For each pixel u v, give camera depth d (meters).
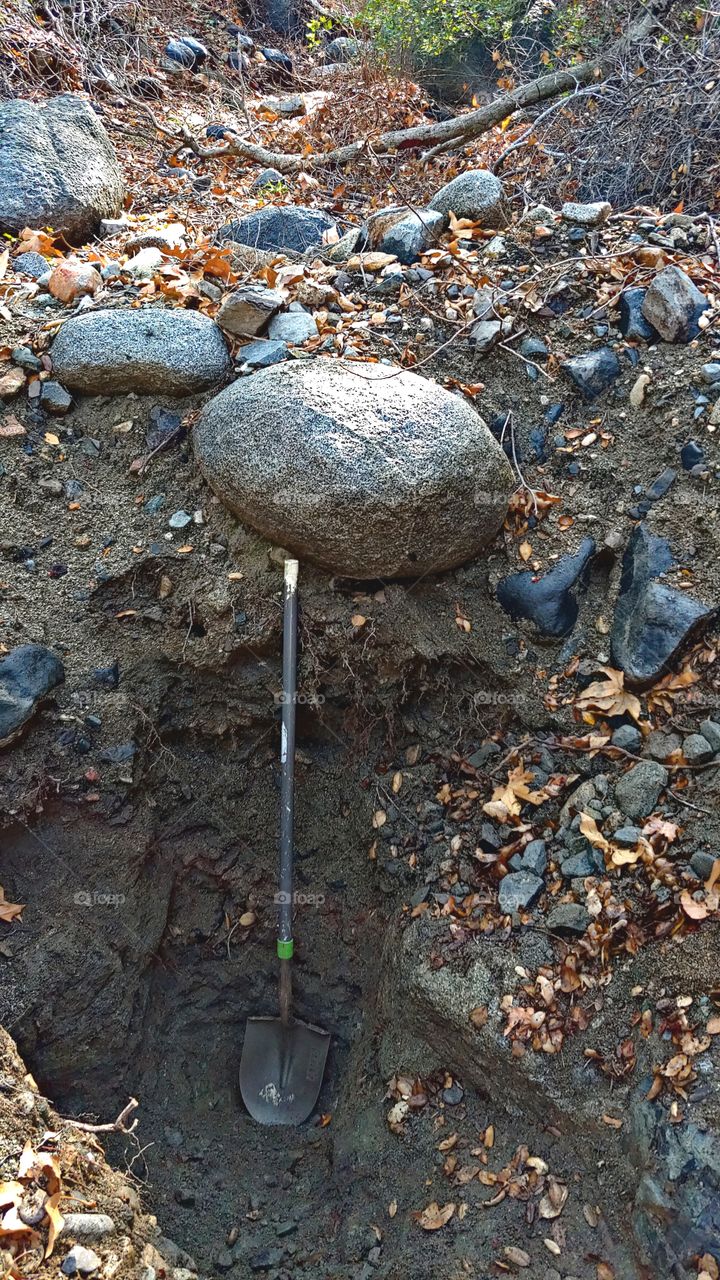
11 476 3.04
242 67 6.46
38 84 5.28
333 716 3.09
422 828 2.96
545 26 5.51
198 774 3.11
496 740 2.93
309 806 3.18
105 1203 2.34
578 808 2.74
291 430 2.73
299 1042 3.01
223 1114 2.98
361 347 3.21
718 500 2.86
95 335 3.11
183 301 3.35
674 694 2.76
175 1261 2.42
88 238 4.09
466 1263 2.43
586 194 4.23
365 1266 2.55
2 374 3.14
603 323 3.23
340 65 6.55
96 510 3.04
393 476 2.69
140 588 3.00
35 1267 2.09
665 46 4.34
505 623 2.96
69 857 2.85
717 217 3.74
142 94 5.79
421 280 3.45
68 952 2.76
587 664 2.88
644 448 3.03
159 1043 3.00
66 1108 2.75
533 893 2.69
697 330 3.12
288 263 3.64
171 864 3.07
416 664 2.94
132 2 6.10
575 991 2.55
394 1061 2.79
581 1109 2.43
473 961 2.66
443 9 5.73
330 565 2.85
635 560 2.89
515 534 3.02
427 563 2.86
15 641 2.86
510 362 3.23
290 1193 2.81
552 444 3.12
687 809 2.62
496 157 4.64
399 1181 2.66
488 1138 2.59
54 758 2.82
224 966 3.15
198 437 2.99
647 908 2.55
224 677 3.00
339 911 3.14
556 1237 2.39
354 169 5.11
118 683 2.93
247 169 5.25
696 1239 2.15
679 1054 2.36
